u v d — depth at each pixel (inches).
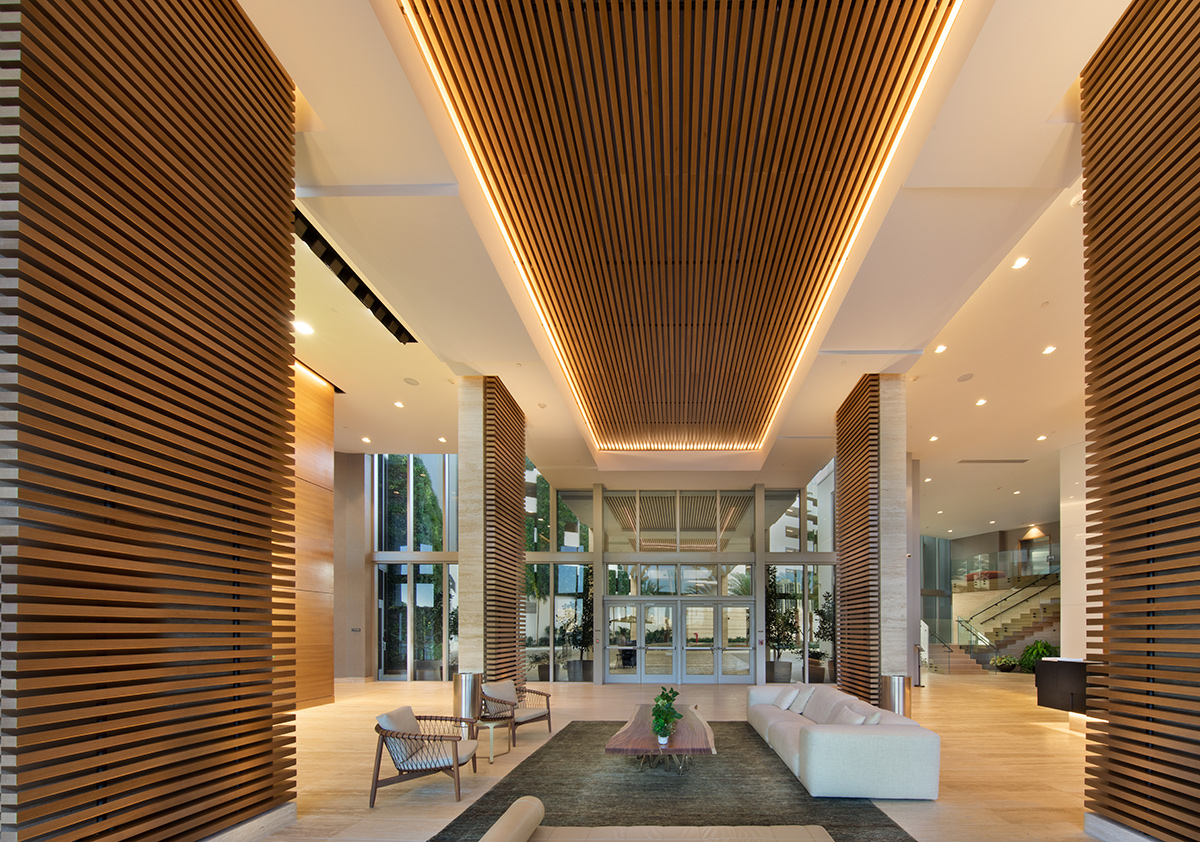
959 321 391.2
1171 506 172.6
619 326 350.0
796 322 339.9
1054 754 331.3
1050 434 569.6
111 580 141.6
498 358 361.4
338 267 318.3
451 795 246.8
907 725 250.1
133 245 148.2
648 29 167.9
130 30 145.7
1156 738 174.9
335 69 166.9
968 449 626.5
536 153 215.8
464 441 405.4
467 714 352.8
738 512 713.0
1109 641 196.2
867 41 173.0
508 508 426.3
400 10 165.3
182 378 165.9
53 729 129.3
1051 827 209.0
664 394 455.5
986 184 207.6
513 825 144.7
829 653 682.2
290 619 205.8
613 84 185.6
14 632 121.5
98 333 141.3
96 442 138.5
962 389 480.7
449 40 173.6
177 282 161.6
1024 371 451.5
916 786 237.6
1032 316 384.8
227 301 180.4
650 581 701.9
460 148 211.3
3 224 122.9
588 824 212.4
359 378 512.1
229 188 177.0
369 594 726.5
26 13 123.3
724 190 232.2
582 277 298.2
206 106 168.4
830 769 238.8
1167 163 168.4
